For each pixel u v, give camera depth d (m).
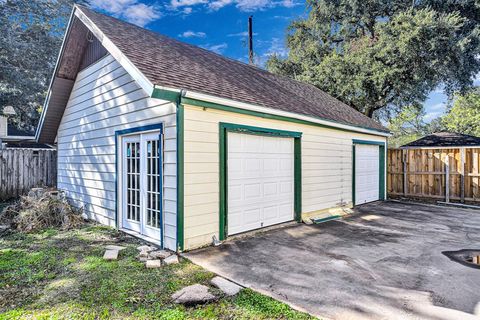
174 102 4.82
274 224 6.72
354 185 9.55
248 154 6.10
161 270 4.02
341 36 19.16
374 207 9.65
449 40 13.45
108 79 6.61
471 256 4.72
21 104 19.52
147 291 3.38
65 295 3.28
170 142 4.91
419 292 3.40
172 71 5.27
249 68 10.11
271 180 6.66
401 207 9.64
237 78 7.39
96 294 3.30
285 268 4.12
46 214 6.63
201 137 5.09
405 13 14.55
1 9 18.72
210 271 4.00
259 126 6.22
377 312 2.95
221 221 5.39
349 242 5.50
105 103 6.75
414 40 13.57
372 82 15.48
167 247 4.95
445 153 10.24
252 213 6.19
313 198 7.78
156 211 5.32
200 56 8.02
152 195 5.44
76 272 3.93
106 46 5.63
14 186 10.12
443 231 6.41
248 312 2.93
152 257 4.50
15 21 19.36
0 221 6.86
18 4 19.33
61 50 7.29
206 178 5.16
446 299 3.23
